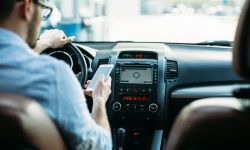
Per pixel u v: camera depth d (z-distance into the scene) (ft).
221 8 13.75
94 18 17.01
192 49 9.89
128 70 9.34
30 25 4.87
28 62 4.58
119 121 9.59
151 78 9.29
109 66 7.95
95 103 6.37
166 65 9.50
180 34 11.92
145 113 9.39
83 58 8.37
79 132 4.80
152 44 10.05
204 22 14.69
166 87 9.48
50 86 4.56
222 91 9.52
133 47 9.79
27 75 4.52
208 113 4.22
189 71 9.61
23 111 4.06
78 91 4.82
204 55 9.73
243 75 4.20
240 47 4.12
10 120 4.02
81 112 4.83
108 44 10.38
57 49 8.46
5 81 4.49
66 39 8.16
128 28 15.43
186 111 4.37
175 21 15.67
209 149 4.32
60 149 4.53
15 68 4.53
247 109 4.21
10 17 4.56
